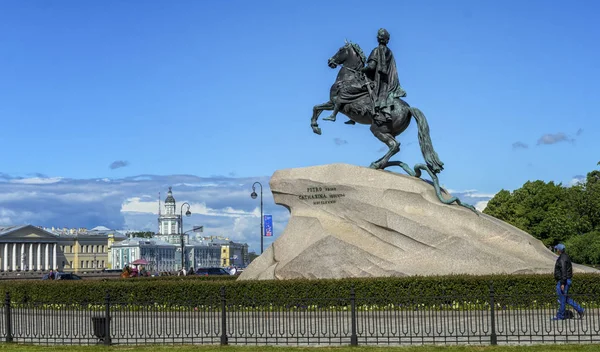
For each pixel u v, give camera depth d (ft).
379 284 62.80
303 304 53.11
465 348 45.57
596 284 62.85
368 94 75.46
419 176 75.10
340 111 76.79
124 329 53.83
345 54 77.30
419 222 70.03
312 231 72.28
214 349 47.14
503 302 56.29
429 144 73.72
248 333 53.31
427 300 60.03
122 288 67.36
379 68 74.84
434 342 48.08
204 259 535.60
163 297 66.23
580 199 200.95
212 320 58.75
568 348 44.78
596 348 44.62
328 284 63.62
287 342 48.85
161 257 501.56
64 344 52.08
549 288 62.08
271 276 71.87
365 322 56.34
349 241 70.33
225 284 65.41
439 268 68.64
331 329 55.01
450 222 70.33
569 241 188.24
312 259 70.74
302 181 73.92
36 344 52.03
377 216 70.90
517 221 215.10
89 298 68.54
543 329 52.49
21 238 444.96
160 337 51.03
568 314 53.72
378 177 71.92
